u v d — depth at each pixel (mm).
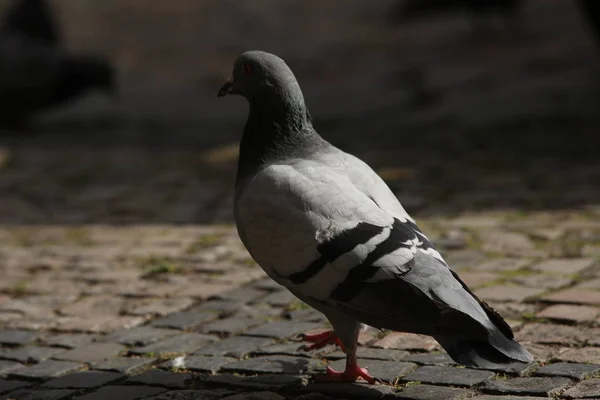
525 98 21578
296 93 6695
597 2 19016
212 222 13234
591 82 22141
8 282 10367
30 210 14688
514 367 6660
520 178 14625
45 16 25688
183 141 21453
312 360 7246
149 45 35250
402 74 27109
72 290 9922
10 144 21625
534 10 32125
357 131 20969
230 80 6887
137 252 11523
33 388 7105
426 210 12992
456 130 19688
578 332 7449
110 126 24125
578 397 6066
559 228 11328
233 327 8266
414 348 7344
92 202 15039
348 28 34750
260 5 38938
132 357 7668
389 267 5707
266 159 6609
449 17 33594
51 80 23078
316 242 5934
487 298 8547
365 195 6180
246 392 6680
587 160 15680
